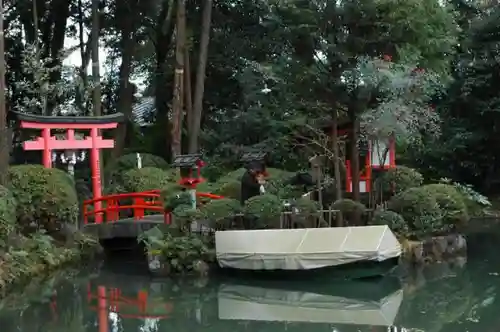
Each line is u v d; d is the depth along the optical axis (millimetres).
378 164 13406
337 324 7297
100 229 12250
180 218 10242
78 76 17438
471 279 9453
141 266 11227
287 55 11625
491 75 18250
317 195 12430
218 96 20016
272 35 11273
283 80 12086
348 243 9258
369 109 11211
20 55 17516
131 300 8750
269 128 15094
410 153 19016
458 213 10969
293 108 12789
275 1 11016
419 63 11406
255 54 17531
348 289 9078
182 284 9641
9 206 9578
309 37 10820
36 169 11055
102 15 19250
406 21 10133
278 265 9289
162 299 8773
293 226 10273
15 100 16828
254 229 10117
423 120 11906
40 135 13680
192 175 10828
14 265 9547
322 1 10547
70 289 9484
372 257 9008
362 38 10531
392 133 11391
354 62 10828
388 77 10688
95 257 12023
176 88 16703
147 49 21797
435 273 9961
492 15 18234
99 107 16922
